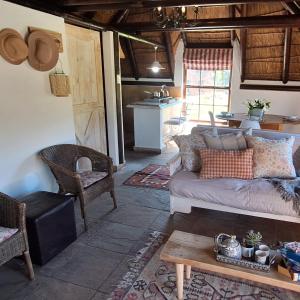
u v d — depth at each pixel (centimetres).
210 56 663
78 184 271
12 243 197
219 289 202
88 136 409
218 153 285
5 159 264
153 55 690
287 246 175
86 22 363
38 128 296
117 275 218
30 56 275
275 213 251
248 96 658
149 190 376
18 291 203
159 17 310
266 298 193
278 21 399
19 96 270
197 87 718
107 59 420
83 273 221
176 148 587
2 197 205
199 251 184
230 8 542
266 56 604
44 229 226
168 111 600
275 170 275
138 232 277
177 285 191
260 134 316
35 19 280
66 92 316
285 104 632
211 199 272
